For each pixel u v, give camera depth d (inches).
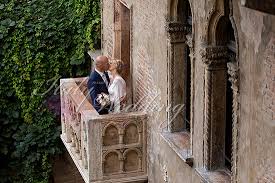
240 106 423.5
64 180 793.6
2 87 775.7
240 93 422.0
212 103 472.1
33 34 766.5
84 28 759.1
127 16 658.8
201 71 479.2
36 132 777.6
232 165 438.6
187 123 541.6
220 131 477.4
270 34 385.7
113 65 608.4
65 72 775.1
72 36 768.9
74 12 768.3
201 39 472.1
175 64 531.2
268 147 397.4
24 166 781.3
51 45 768.9
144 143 584.4
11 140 784.3
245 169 423.8
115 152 579.8
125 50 665.0
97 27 750.5
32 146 778.2
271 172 396.5
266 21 388.5
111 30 678.5
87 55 765.3
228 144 478.6
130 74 622.8
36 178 782.5
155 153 569.9
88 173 579.5
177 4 517.3
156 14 552.1
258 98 402.9
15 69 771.4
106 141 577.0
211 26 460.4
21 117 783.1
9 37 767.1
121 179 584.4
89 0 751.1
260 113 402.3
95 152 575.5
